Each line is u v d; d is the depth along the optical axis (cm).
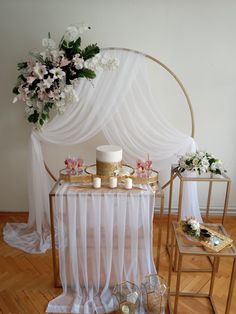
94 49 180
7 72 223
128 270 162
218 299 158
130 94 205
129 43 216
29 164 221
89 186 163
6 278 173
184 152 218
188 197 213
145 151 219
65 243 158
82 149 242
